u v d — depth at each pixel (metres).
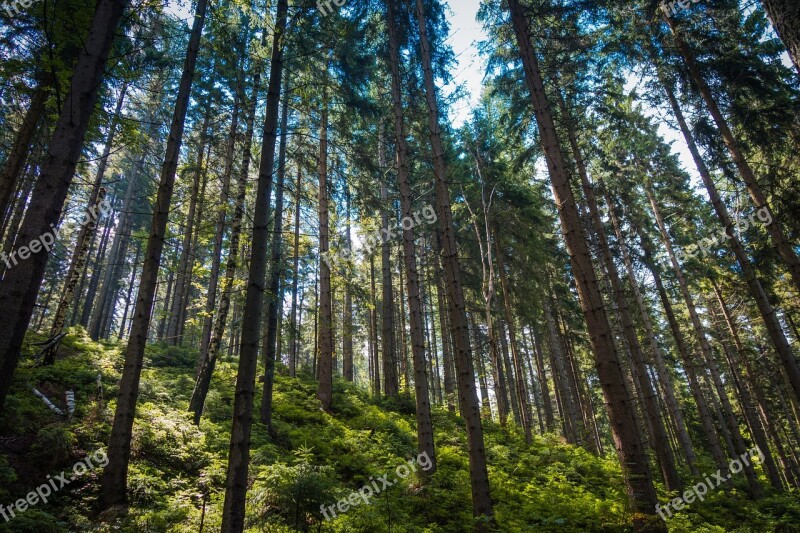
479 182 18.05
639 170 17.84
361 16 11.88
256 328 5.44
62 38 8.45
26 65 9.83
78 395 9.85
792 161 11.48
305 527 6.85
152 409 10.03
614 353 6.69
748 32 11.00
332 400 15.79
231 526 4.55
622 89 13.59
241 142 15.73
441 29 12.35
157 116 21.05
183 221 20.05
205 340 15.67
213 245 18.34
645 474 6.05
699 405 15.80
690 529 9.38
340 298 25.06
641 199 19.23
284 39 7.01
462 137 17.97
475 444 7.30
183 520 6.47
